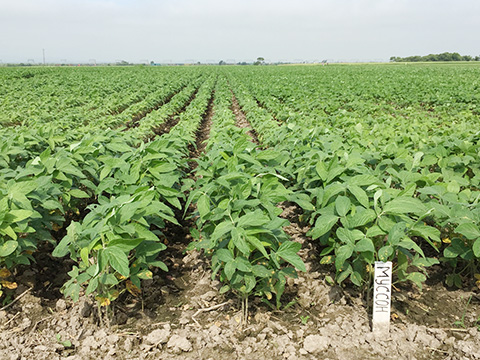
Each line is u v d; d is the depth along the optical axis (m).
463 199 3.66
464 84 24.92
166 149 5.02
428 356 2.84
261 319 3.24
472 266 3.73
